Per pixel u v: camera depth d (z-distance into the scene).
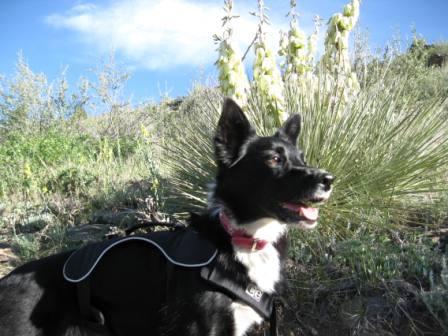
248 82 1.30
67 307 0.78
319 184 0.72
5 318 0.75
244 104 1.19
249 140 0.80
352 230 1.16
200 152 1.33
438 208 1.19
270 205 0.76
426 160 1.19
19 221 1.58
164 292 0.75
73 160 2.45
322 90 1.24
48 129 3.52
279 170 0.76
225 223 0.76
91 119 3.65
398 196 1.18
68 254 0.83
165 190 1.40
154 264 0.77
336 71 1.26
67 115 3.68
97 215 1.48
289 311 0.97
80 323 0.79
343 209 1.13
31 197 1.84
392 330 0.90
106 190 1.65
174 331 0.73
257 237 0.76
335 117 1.21
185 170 1.34
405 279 0.99
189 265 0.72
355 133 1.21
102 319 0.77
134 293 0.77
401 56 2.60
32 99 3.74
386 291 0.95
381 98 1.32
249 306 0.74
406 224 1.19
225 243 0.75
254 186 0.76
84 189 1.76
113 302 0.78
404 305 0.92
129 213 1.43
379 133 1.22
